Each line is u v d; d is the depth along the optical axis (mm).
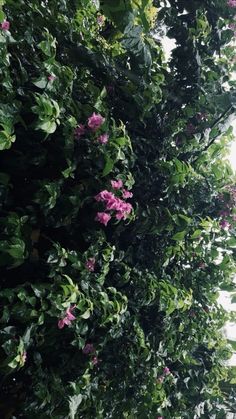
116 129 2037
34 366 1938
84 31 2301
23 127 1743
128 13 2154
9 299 1719
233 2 2543
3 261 1710
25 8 1907
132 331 2391
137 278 2410
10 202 1838
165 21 2547
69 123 1837
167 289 2451
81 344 1990
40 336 1896
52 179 1918
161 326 2578
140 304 2404
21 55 1803
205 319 2934
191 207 2617
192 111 2533
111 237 2287
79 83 2137
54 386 1989
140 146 2346
